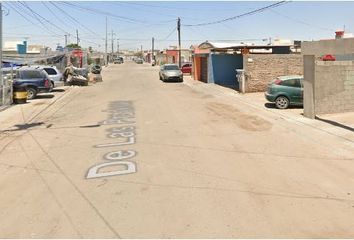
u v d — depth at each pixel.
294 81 18.52
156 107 19.61
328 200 6.72
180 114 17.16
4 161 9.65
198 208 6.39
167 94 26.42
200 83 36.19
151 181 7.85
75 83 34.50
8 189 7.55
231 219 5.95
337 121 14.60
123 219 6.00
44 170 8.80
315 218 5.97
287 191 7.20
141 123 14.95
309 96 15.59
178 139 11.88
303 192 7.14
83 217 6.11
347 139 11.70
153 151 10.38
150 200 6.78
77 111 18.75
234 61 35.03
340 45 25.45
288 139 11.86
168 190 7.29
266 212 6.21
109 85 35.56
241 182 7.73
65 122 15.55
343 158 9.56
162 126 14.20
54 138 12.38
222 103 21.19
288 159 9.49
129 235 5.45
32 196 7.12
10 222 5.99
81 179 8.07
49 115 17.55
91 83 37.81
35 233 5.58
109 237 5.41
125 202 6.71
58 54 40.38
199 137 12.18
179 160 9.44
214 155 9.90
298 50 36.75
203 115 16.84
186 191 7.22
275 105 19.30
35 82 24.27
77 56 53.66
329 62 16.09
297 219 5.94
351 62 16.23
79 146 11.16
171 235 5.43
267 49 35.25
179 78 38.75
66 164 9.27
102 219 6.02
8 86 21.06
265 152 10.23
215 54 34.81
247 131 13.20
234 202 6.65
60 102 22.64
